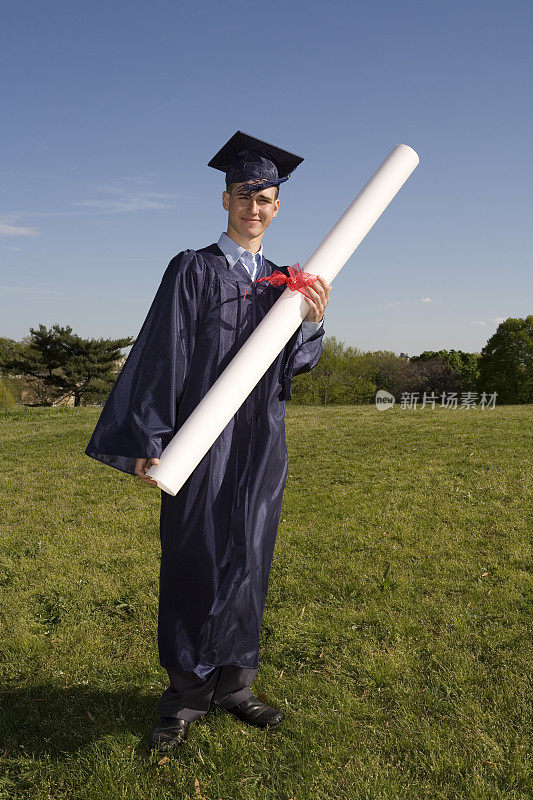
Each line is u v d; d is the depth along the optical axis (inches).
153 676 126.7
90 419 726.5
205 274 96.2
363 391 1982.0
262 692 118.8
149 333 96.2
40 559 207.6
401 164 98.2
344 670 126.0
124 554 211.2
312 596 166.2
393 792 89.9
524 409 744.3
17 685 126.3
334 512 257.0
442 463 360.2
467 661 126.6
